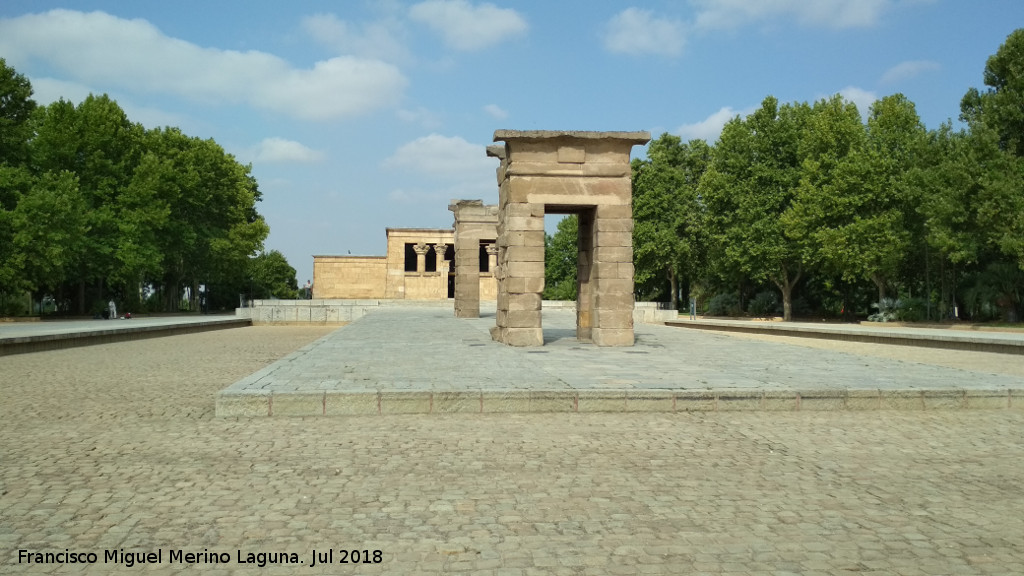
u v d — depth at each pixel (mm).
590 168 19844
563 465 7398
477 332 24344
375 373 12492
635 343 20688
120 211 49875
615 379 11789
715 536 5395
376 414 10180
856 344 27078
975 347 23594
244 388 10547
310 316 42406
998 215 35250
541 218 19688
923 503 6238
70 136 48062
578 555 5012
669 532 5469
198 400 11578
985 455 8008
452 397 10297
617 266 19812
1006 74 39125
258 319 42125
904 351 23469
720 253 57281
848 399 10883
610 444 8367
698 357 16141
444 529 5500
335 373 12461
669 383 11305
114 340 26172
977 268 42406
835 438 8836
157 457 7680
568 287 77312
